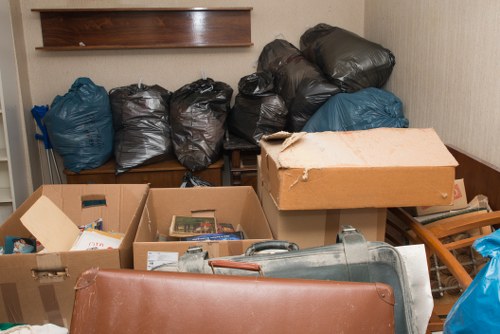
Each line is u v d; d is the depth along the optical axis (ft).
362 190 4.02
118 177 8.55
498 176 4.96
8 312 4.38
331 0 9.62
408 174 4.02
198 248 3.38
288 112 8.14
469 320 2.50
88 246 5.01
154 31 9.21
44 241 4.83
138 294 2.55
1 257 4.20
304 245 4.58
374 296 2.53
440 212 5.19
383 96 7.26
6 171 8.89
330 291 2.53
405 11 7.43
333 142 4.32
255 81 8.27
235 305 2.49
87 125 8.36
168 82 9.77
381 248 3.24
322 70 8.06
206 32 9.32
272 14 9.61
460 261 4.84
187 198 6.16
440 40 6.29
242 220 6.27
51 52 9.30
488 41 5.18
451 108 6.06
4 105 8.02
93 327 2.52
